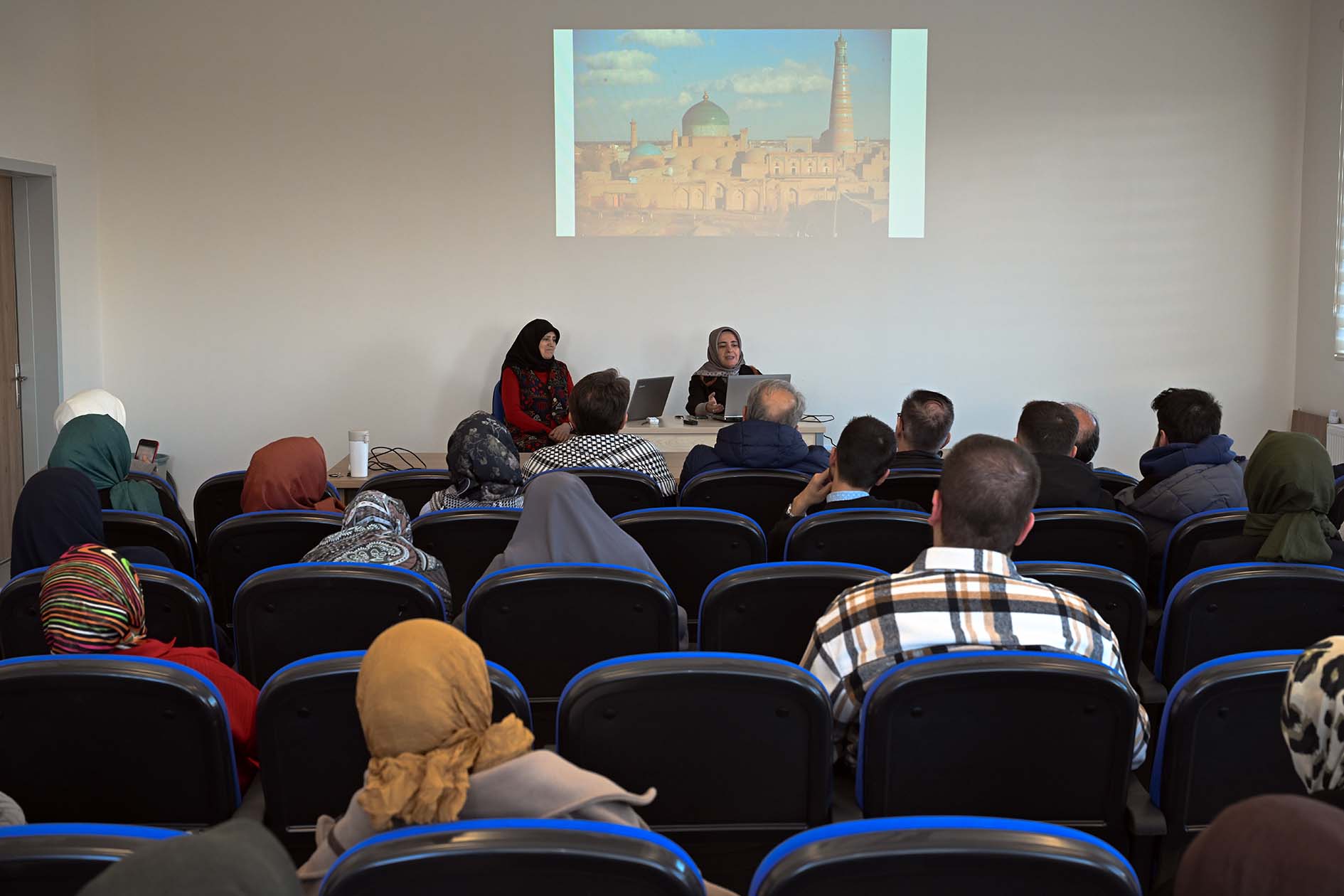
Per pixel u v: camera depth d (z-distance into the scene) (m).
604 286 7.57
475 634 2.41
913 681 1.79
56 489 2.98
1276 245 7.53
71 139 7.07
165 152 7.43
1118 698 1.81
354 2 7.37
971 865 1.22
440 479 4.30
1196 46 7.40
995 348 7.62
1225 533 3.17
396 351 7.60
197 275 7.52
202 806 1.99
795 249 7.56
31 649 2.72
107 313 7.52
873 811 1.89
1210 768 1.92
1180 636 2.54
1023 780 1.88
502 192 7.50
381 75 7.41
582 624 2.42
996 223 7.54
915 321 7.61
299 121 7.43
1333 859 0.67
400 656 1.40
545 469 4.23
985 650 1.88
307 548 3.32
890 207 7.53
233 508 4.42
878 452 3.18
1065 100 7.45
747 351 7.63
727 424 6.73
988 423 7.68
